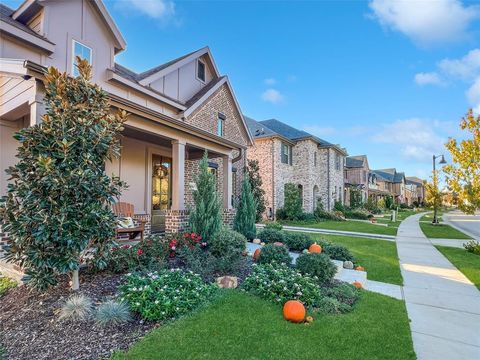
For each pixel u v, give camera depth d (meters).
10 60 4.19
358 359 2.61
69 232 3.38
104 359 2.42
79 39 7.16
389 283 5.32
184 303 3.40
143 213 8.42
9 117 5.48
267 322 3.21
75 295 3.53
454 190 9.48
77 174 3.42
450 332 3.33
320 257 5.02
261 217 16.89
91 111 3.77
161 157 9.27
